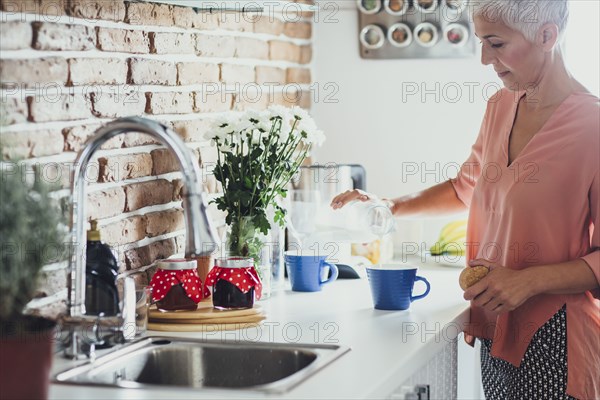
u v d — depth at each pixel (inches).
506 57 87.8
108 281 74.3
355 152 137.2
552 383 88.4
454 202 108.0
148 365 76.5
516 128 92.7
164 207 96.9
